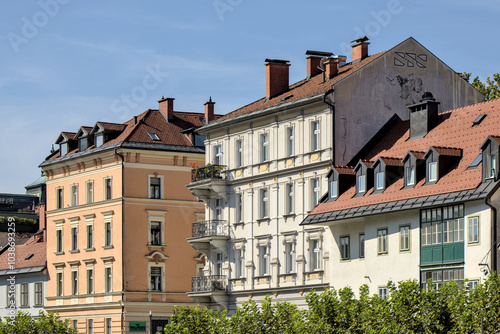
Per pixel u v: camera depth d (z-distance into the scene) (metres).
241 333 64.88
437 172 65.06
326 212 72.31
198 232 88.88
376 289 68.50
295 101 78.94
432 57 79.12
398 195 67.00
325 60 80.75
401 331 54.97
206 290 86.81
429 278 62.62
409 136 72.62
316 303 61.28
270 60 85.69
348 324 59.16
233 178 86.25
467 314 52.41
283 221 80.81
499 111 66.75
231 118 86.00
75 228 105.88
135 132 100.81
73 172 106.19
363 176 70.69
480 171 62.44
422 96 73.31
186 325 69.38
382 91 76.94
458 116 69.56
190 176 101.88
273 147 82.12
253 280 83.56
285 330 63.28
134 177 99.75
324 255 76.19
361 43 82.00
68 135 108.12
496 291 52.19
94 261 102.56
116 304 99.00
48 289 109.25
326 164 76.31
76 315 104.69
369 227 69.44
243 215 85.25
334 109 75.50
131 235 99.25
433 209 64.50
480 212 61.19
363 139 76.06
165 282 100.31
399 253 66.81
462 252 62.28
